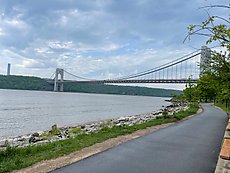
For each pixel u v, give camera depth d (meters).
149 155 9.67
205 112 38.25
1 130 25.84
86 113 47.06
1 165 8.16
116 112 52.69
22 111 44.25
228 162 8.84
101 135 14.40
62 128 25.73
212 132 16.56
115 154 9.73
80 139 13.66
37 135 20.81
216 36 5.23
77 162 8.58
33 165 8.32
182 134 15.32
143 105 83.31
